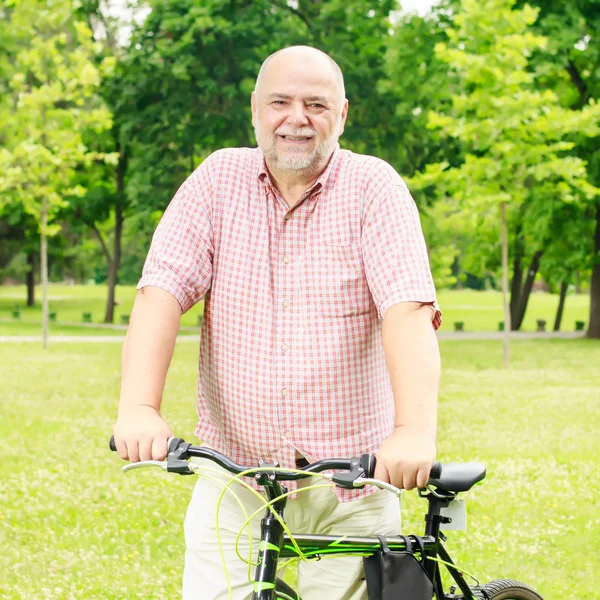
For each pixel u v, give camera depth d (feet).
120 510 22.54
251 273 8.08
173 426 34.24
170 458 6.97
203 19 80.28
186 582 8.89
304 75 7.74
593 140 79.92
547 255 84.28
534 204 80.69
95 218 109.50
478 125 56.95
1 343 75.72
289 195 8.07
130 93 86.94
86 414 37.76
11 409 38.68
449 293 244.63
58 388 45.70
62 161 65.77
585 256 83.51
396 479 6.73
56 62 64.90
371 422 8.25
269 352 8.04
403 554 8.18
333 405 8.08
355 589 8.91
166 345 7.86
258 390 8.09
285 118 7.73
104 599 16.30
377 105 87.45
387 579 8.10
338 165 8.13
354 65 87.10
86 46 65.31
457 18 57.67
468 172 58.65
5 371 53.31
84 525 21.27
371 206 7.91
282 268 8.06
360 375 8.14
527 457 29.27
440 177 60.08
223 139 89.40
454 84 81.15
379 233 7.82
